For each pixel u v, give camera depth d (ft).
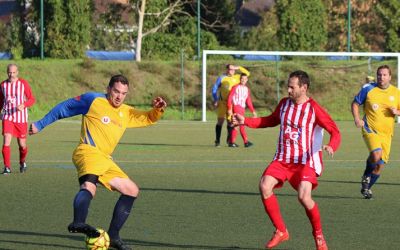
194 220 57.00
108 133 46.65
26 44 231.91
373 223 56.44
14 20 233.35
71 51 228.84
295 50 238.89
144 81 218.38
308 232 52.95
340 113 207.41
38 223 55.52
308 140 47.06
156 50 249.96
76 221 43.73
